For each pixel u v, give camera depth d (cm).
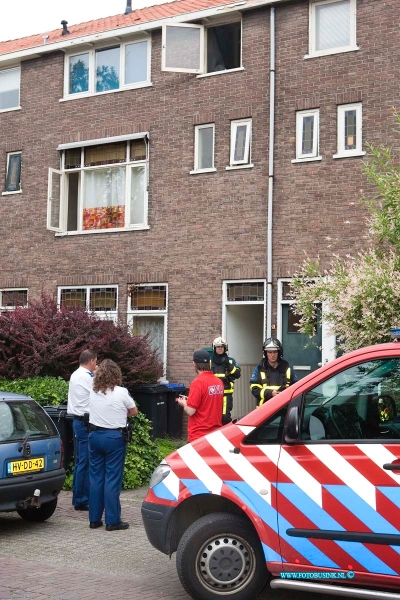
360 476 534
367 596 521
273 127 1530
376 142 1434
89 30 1881
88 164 1780
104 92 1747
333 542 536
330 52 1492
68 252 1775
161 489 602
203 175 1609
